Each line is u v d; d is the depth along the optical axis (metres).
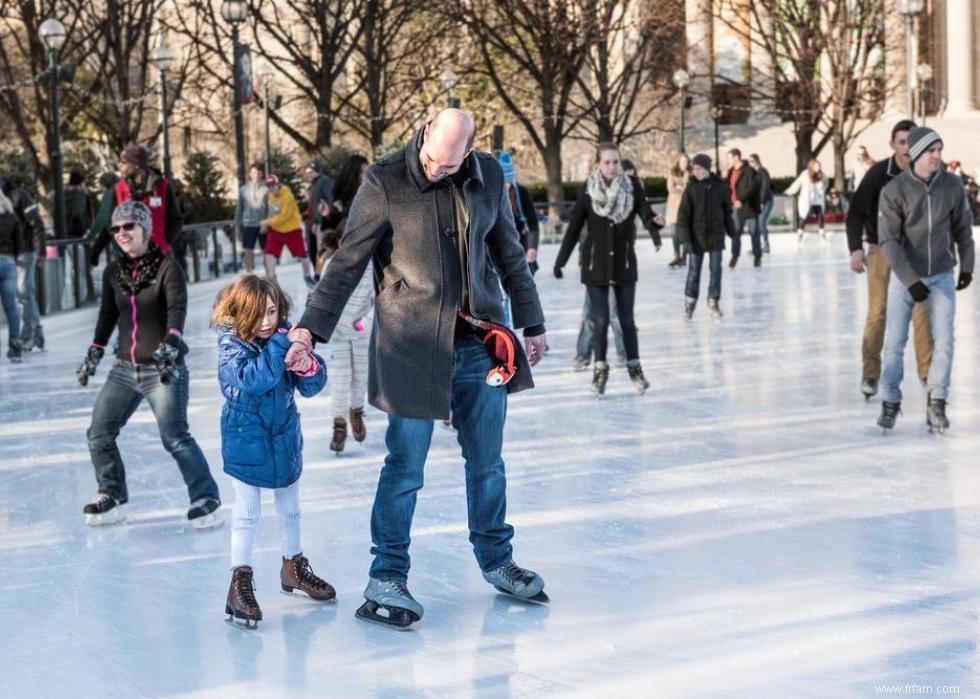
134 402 7.21
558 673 4.81
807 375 11.51
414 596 5.80
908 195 8.57
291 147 46.75
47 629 5.52
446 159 5.23
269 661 5.05
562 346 14.04
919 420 9.34
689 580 5.86
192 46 40.44
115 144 38.31
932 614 5.31
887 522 6.70
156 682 4.87
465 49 43.81
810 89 47.94
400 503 5.48
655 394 10.88
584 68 51.41
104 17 40.56
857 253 9.78
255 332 5.46
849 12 46.62
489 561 5.70
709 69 52.09
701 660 4.89
